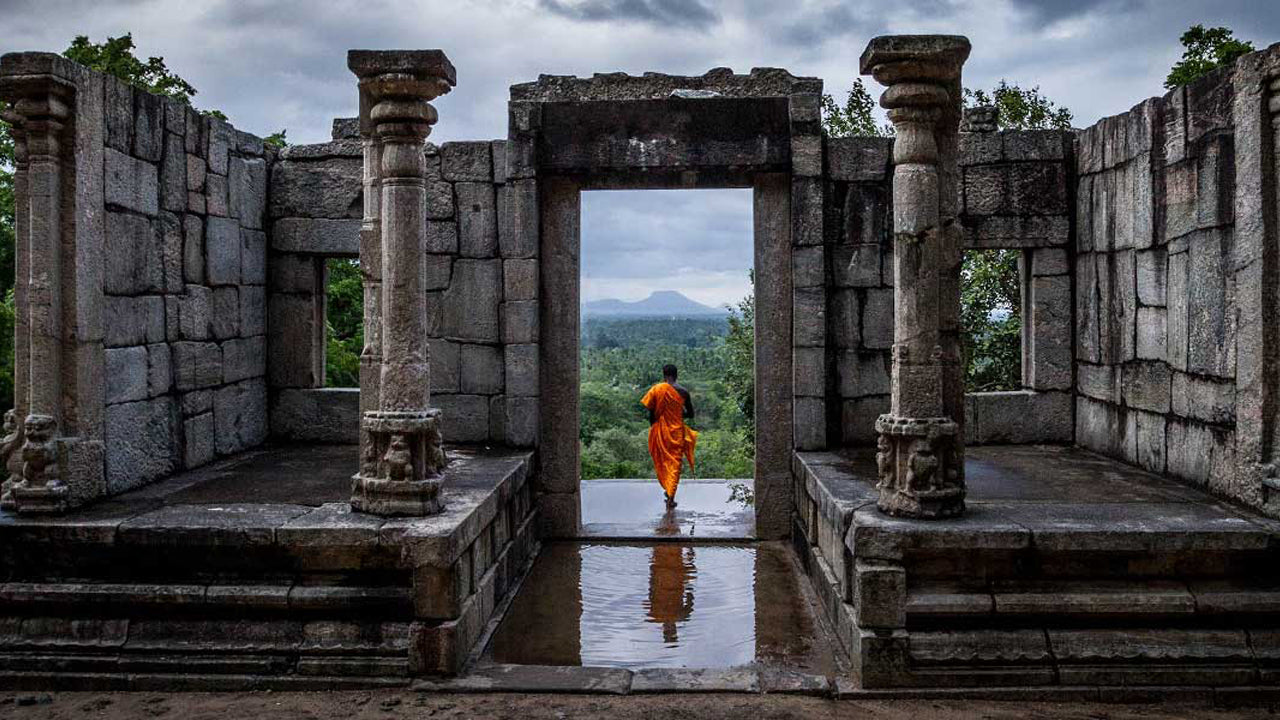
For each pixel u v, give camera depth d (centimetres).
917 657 507
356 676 519
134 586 528
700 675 530
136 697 504
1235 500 589
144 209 683
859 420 852
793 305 838
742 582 732
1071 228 866
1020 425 876
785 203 852
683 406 1016
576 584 730
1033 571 520
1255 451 566
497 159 859
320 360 924
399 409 555
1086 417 847
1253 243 566
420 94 550
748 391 1580
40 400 572
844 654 564
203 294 779
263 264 895
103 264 625
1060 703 495
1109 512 559
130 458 661
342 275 1795
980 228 867
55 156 580
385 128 551
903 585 511
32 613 530
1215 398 621
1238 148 581
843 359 849
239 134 843
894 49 520
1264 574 516
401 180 553
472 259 867
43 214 573
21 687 513
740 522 926
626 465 2230
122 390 650
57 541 535
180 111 739
